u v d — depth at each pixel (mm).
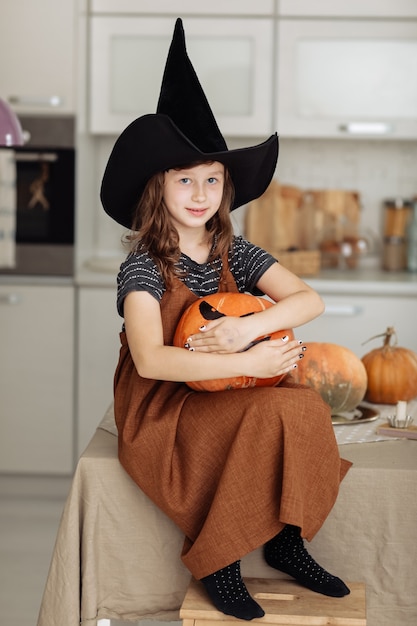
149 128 1938
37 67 4008
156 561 2027
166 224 2066
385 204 4605
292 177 4723
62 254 4051
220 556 1846
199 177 2021
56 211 4027
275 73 4191
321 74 4195
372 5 4117
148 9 4125
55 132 4020
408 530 1989
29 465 4184
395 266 4531
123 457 1974
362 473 1981
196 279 2104
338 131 4219
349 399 2363
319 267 4496
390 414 2445
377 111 4219
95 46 4156
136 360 1939
